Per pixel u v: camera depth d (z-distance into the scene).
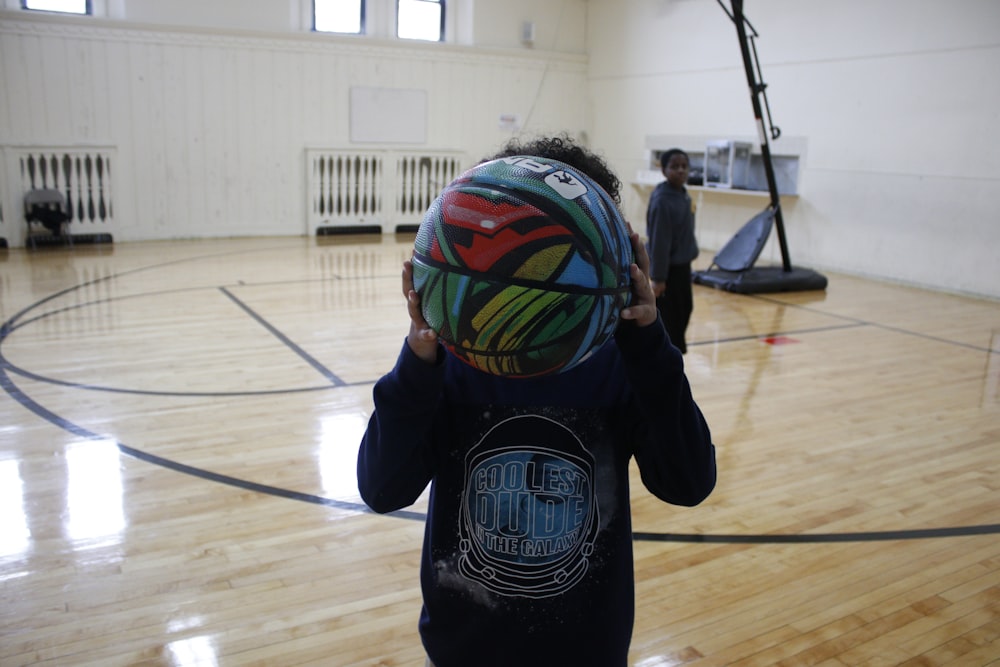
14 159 8.88
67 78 9.11
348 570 2.54
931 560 2.68
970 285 7.74
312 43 10.41
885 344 5.72
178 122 9.84
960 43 7.54
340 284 7.41
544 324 0.88
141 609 2.29
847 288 8.07
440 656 1.12
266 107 10.31
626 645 1.12
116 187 9.60
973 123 7.54
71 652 2.08
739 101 9.98
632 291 0.99
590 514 1.11
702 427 1.11
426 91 11.29
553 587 1.08
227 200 10.33
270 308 6.31
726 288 7.63
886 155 8.34
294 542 2.71
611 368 1.14
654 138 11.38
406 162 11.31
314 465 3.34
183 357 4.90
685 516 2.98
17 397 4.09
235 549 2.65
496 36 11.77
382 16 11.03
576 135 12.68
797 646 2.19
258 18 10.14
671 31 10.87
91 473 3.21
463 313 0.89
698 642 2.20
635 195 11.89
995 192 7.45
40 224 9.25
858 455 3.62
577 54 12.35
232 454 3.44
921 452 3.68
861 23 8.41
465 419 1.13
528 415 1.11
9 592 2.35
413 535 2.78
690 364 5.05
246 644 2.14
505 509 1.09
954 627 2.29
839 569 2.61
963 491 3.26
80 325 5.61
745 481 3.31
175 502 2.97
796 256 9.46
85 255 8.70
